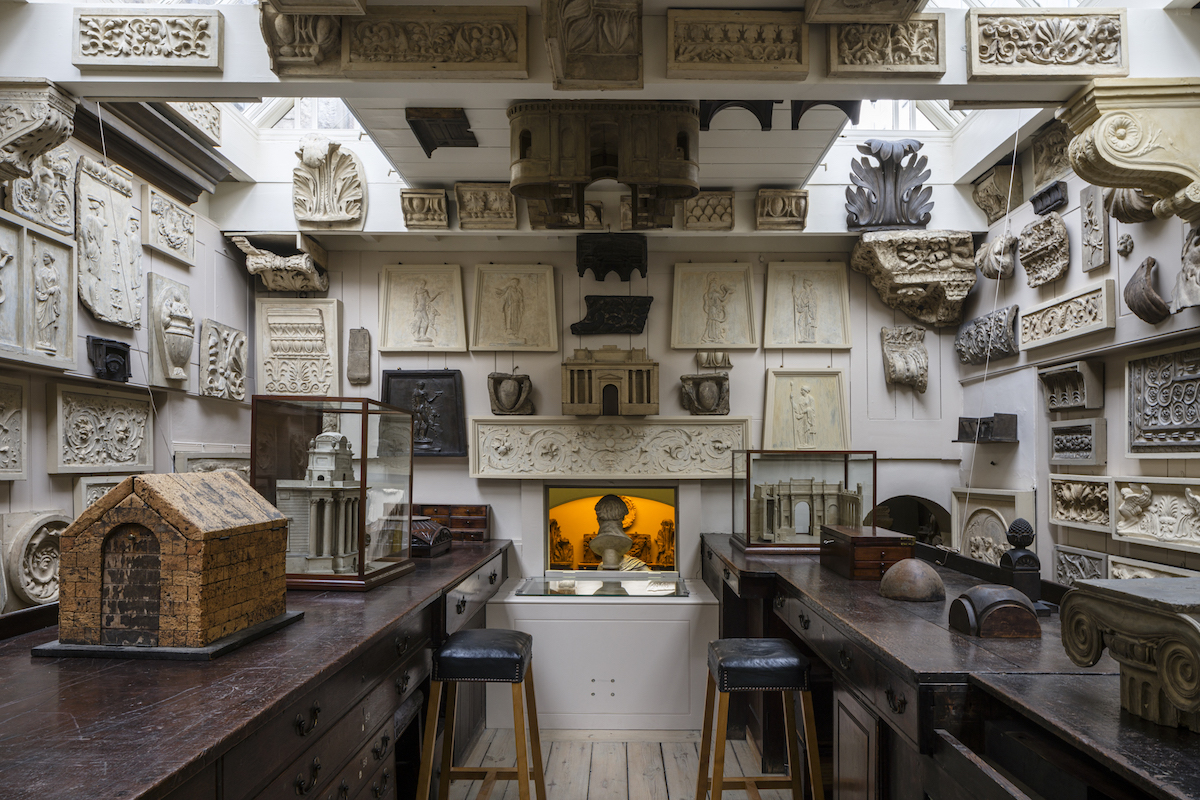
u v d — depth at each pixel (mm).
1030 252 4840
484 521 6004
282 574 2807
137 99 3404
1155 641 1750
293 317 6027
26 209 3469
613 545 6207
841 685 3113
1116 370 4219
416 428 6117
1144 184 3268
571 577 6086
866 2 3006
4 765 1461
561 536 6609
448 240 6105
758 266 6230
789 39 3193
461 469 6199
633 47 3146
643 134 3730
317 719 2189
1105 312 4062
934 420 6121
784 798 4176
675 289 6168
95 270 4004
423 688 3816
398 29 3172
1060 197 4539
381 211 5652
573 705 5215
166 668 2154
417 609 3164
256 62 3252
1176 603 1686
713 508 6168
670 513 6570
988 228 5586
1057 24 3191
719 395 6047
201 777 1577
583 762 4691
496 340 6152
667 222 4715
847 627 2881
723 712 3227
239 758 1741
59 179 3713
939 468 6109
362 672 2586
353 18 3174
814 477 4973
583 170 3742
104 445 4113
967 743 2191
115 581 2303
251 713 1768
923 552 4582
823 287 6180
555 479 6098
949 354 6117
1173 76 3193
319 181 5586
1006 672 2215
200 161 4969
